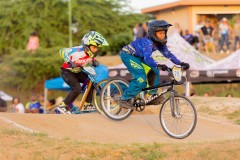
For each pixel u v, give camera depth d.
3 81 38.03
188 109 13.84
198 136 12.32
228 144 9.87
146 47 11.95
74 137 11.74
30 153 10.23
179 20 31.42
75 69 13.70
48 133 11.88
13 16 40.97
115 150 10.06
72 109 14.09
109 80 12.97
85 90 14.00
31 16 40.78
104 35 42.72
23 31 40.53
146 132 12.54
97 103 13.68
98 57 37.22
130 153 9.95
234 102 15.20
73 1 41.53
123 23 43.12
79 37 42.09
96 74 13.52
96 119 13.20
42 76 37.81
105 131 12.38
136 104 12.44
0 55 41.72
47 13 40.91
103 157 9.92
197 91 29.20
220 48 30.05
